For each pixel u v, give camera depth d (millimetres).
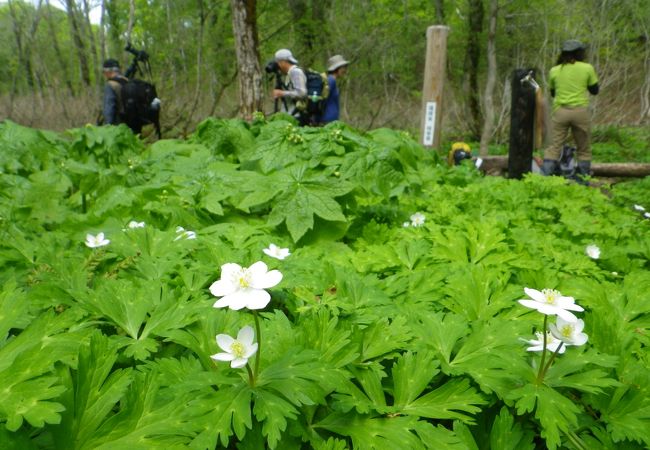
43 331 1370
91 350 1216
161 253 2381
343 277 2064
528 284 2295
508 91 14883
